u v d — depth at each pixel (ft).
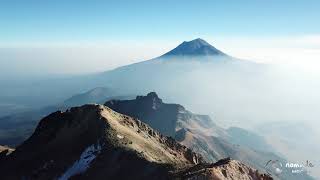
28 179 400.47
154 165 344.08
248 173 318.86
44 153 421.59
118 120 463.42
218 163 321.32
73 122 440.04
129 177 345.31
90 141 403.95
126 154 370.32
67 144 418.92
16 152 456.45
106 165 368.48
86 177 367.04
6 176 419.95
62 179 379.96
